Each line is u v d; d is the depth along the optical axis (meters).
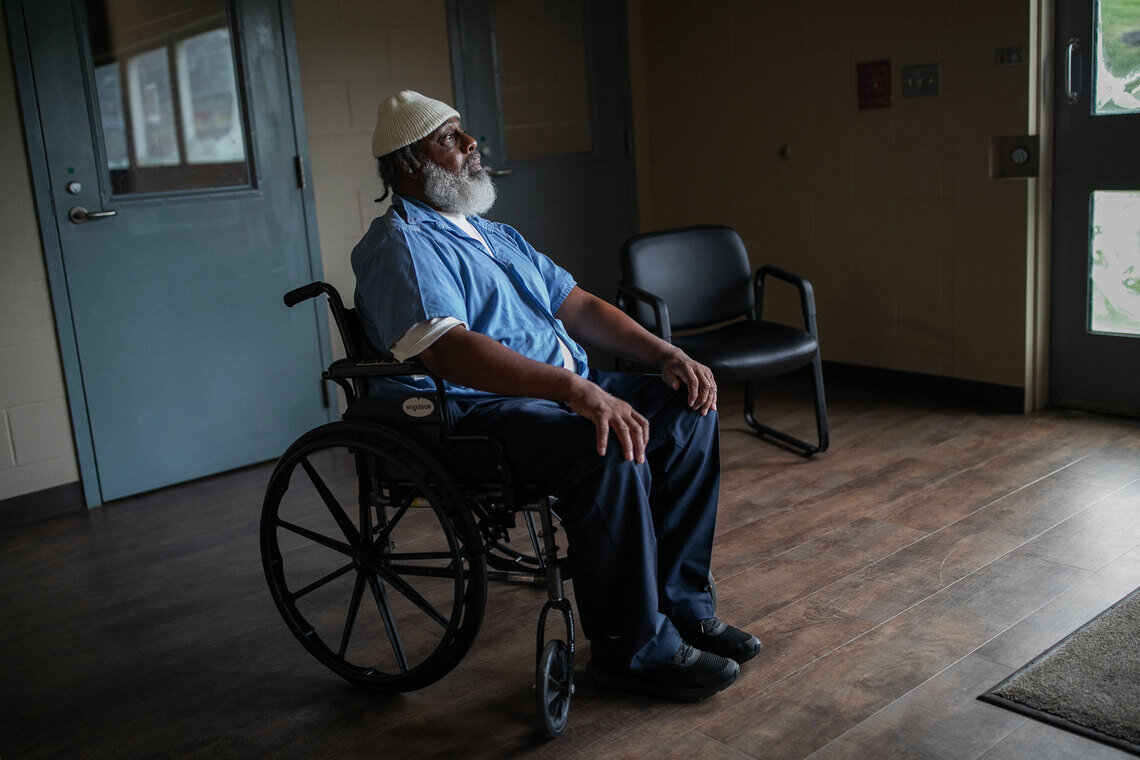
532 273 2.23
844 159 3.98
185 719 2.01
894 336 3.97
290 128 3.56
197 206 3.38
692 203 4.63
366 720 1.97
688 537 2.05
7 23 2.97
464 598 1.89
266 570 2.07
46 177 3.08
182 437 3.45
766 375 3.05
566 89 4.38
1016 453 3.20
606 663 2.00
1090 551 2.47
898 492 2.94
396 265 1.95
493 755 1.82
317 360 3.73
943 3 3.55
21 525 3.17
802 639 2.14
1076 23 3.34
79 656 2.30
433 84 3.98
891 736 1.78
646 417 2.04
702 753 1.78
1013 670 1.96
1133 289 3.39
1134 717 1.77
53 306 3.15
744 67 4.25
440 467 1.86
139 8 3.19
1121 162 3.33
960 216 3.66
